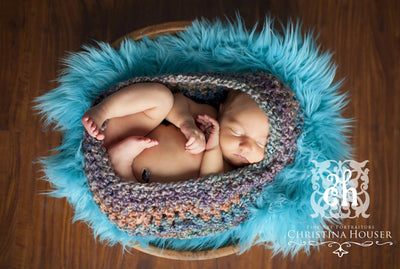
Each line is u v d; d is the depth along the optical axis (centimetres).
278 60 125
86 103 122
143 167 111
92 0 146
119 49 127
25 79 143
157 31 126
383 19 148
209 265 140
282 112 112
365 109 146
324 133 123
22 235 139
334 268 140
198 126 120
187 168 112
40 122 142
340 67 147
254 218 120
